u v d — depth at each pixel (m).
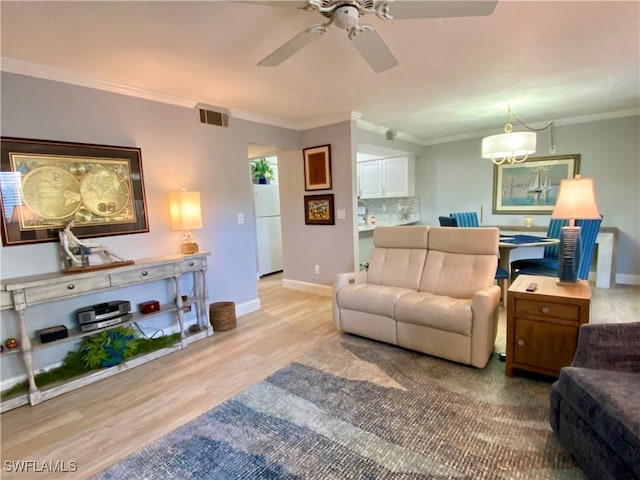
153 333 3.23
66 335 2.52
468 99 3.65
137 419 2.12
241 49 2.27
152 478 1.66
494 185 5.57
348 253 4.45
